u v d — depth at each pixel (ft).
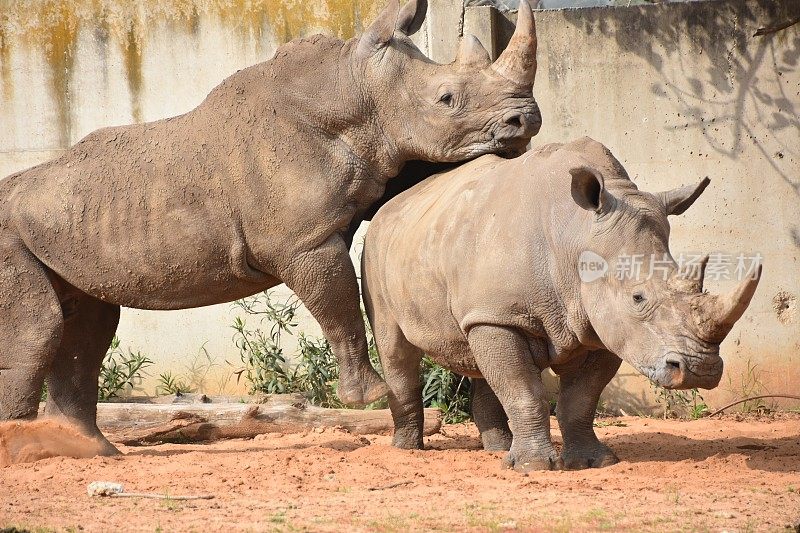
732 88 88.74
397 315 63.41
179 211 65.05
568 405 58.90
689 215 88.84
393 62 66.59
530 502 48.01
